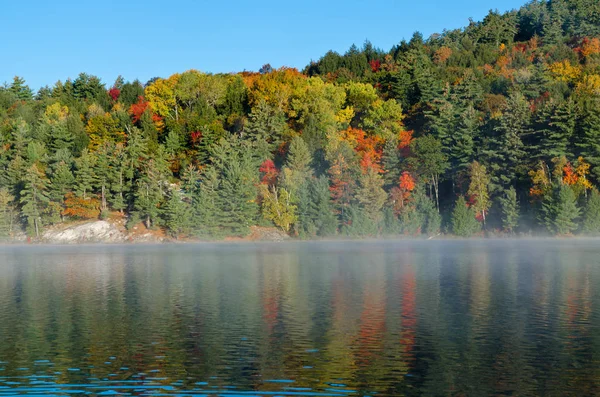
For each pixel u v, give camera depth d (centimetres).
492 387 2545
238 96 16162
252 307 4278
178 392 2530
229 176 11725
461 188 12762
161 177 11844
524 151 12275
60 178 11812
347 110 15512
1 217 11712
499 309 4100
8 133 13612
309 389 2548
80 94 19038
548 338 3291
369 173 11981
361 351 3084
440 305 4278
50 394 2522
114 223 11881
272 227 12175
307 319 3844
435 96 16212
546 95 15912
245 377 2700
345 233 11881
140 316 3994
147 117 14362
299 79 16950
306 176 12288
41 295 4909
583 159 11806
